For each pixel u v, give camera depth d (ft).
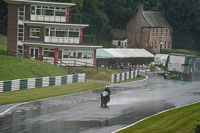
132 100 203.00
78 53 369.09
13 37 364.38
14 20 363.35
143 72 409.90
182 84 302.66
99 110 167.12
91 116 151.84
